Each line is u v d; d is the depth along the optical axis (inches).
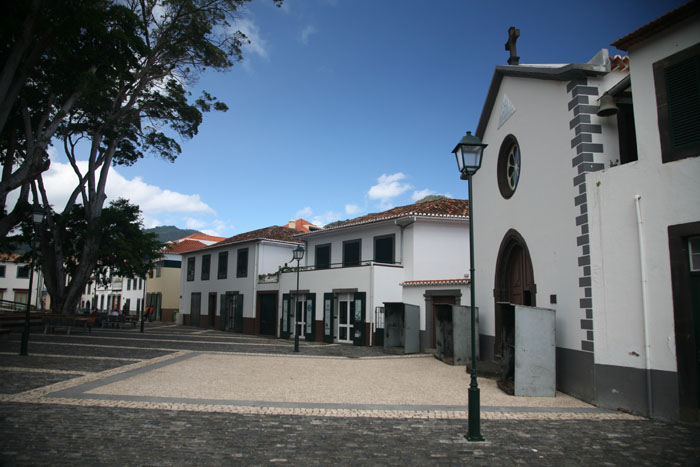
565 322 374.9
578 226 357.7
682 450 224.5
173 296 1718.8
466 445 229.5
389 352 690.2
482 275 569.0
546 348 366.9
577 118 368.5
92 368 446.3
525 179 459.2
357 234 941.8
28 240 922.7
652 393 293.0
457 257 842.2
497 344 514.3
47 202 922.7
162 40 781.3
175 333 1032.8
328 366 522.3
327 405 316.2
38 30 495.2
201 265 1416.1
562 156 389.4
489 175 557.6
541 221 422.6
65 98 675.4
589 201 346.6
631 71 323.0
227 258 1289.4
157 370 448.5
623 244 319.9
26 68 509.4
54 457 198.2
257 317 1128.8
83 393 331.3
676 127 295.0
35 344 634.8
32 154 609.0
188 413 284.5
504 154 525.0
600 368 326.3
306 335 943.7
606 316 326.6
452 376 457.1
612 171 331.9
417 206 964.0
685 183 287.0
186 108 892.0
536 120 438.3
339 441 233.6
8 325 845.2
